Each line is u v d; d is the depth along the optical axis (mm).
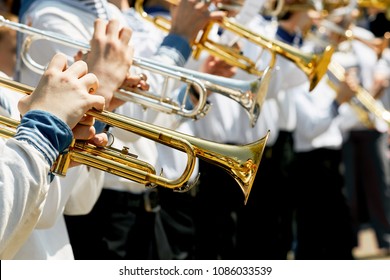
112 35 5801
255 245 10461
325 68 8242
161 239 8008
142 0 7773
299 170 11617
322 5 10617
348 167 14359
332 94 11711
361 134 14211
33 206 4621
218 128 9688
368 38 12852
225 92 6879
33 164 4555
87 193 6445
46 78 4781
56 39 6340
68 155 5172
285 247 10883
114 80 5719
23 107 4746
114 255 7527
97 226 7457
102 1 6992
